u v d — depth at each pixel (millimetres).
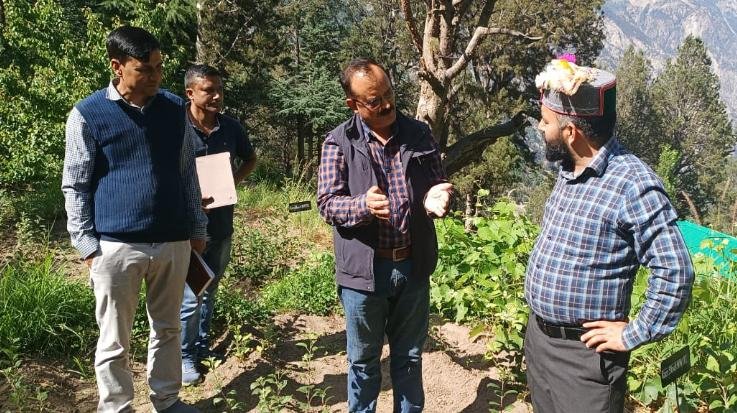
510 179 28984
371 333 3018
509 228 4875
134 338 4375
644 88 63125
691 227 7672
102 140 2879
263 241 6586
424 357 4109
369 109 2729
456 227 5199
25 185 10352
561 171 2357
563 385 2363
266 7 28125
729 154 67625
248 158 4195
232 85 28156
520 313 3939
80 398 3688
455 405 3662
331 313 5086
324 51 34156
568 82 2129
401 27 34594
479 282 4562
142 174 2959
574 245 2234
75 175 2887
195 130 3771
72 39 12234
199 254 3391
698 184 63062
